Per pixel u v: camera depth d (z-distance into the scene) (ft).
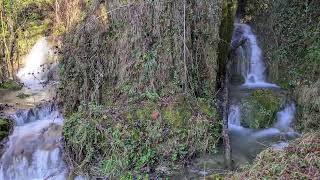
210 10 23.43
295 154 18.02
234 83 30.04
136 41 22.56
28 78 29.99
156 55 22.65
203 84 24.04
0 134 21.13
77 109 23.44
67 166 20.48
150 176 19.79
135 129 20.86
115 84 23.20
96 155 20.45
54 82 28.27
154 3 22.33
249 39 32.22
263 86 29.68
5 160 20.54
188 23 22.82
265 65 31.19
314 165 16.98
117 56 22.97
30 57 30.73
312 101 24.52
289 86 28.14
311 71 26.78
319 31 28.02
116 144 20.22
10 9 31.48
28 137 21.61
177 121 21.48
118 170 19.69
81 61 23.18
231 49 29.43
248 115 25.18
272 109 25.40
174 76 22.81
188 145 21.11
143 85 22.65
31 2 32.32
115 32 23.09
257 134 24.44
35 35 31.17
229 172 19.29
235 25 34.01
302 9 30.04
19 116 22.89
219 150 21.88
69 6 25.59
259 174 17.40
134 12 22.54
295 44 29.14
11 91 27.27
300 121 24.99
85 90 23.07
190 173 19.99
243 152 22.22
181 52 22.76
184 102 22.35
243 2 34.63
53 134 21.81
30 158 20.63
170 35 22.65
